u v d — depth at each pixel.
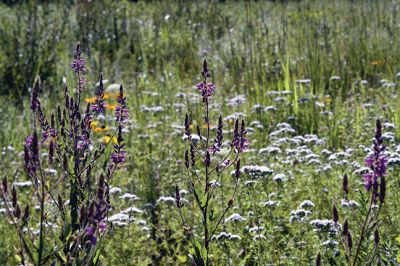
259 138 9.25
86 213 3.95
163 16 18.42
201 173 7.73
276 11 18.97
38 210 6.68
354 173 6.76
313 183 7.07
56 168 8.37
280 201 6.19
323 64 12.21
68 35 15.64
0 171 8.62
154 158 8.19
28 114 10.75
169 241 6.68
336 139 9.25
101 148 5.25
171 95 11.48
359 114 9.94
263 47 13.04
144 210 6.91
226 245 5.82
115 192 6.78
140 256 6.07
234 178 7.15
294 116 10.20
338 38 13.53
